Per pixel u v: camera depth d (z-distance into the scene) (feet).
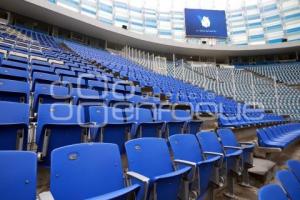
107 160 3.42
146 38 35.91
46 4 25.98
